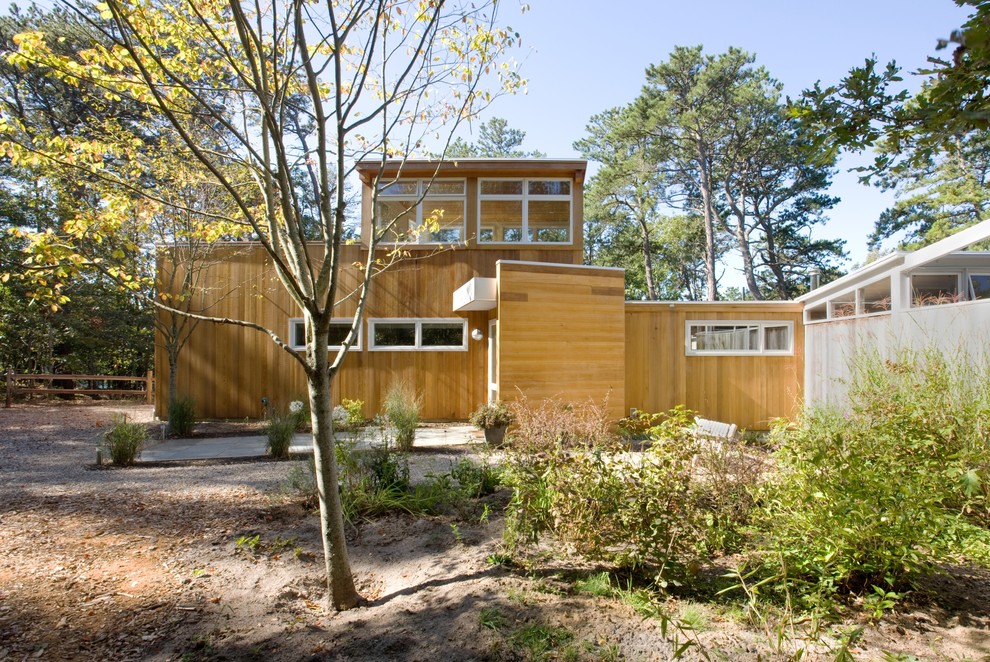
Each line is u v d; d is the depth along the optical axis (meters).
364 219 12.25
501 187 12.34
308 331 3.73
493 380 11.47
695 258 31.48
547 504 3.67
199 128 7.66
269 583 4.00
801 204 26.72
